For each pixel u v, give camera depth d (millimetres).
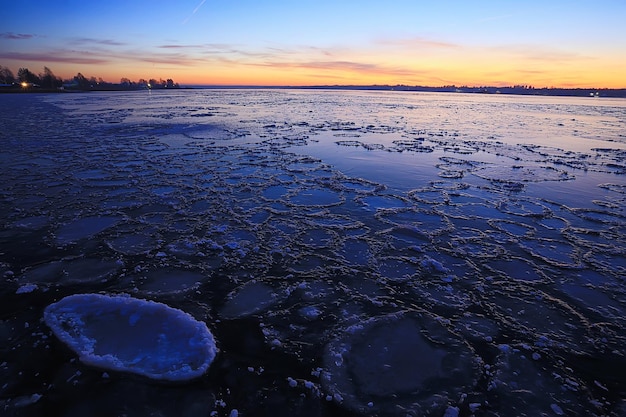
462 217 5152
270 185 6562
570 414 2100
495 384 2297
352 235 4457
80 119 17594
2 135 11961
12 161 8117
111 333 2613
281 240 4270
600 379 2359
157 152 9531
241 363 2400
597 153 10805
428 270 3664
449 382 2309
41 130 13352
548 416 2080
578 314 3021
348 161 8836
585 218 5203
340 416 2045
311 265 3717
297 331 2736
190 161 8477
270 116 21328
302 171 7684
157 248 4016
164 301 3059
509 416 2074
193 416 2010
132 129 14086
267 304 3055
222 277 3457
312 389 2213
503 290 3350
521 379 2344
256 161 8602
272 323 2816
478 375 2367
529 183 7148
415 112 26844
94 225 4609
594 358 2537
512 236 4535
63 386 2174
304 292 3240
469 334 2758
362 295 3223
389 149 10703
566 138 14148
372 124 17766
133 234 4363
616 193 6531
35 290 3166
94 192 5977
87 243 4109
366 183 6863
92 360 2348
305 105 33156
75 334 2598
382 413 2070
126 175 7098
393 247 4160
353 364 2432
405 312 2990
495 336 2744
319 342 2627
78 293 3139
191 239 4250
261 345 2582
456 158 9562
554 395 2229
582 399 2205
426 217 5125
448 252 4070
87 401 2080
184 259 3783
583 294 3311
